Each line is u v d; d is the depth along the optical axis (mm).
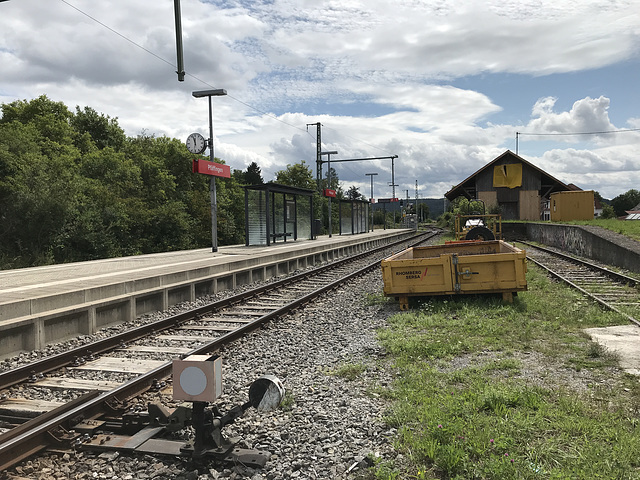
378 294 13836
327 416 5258
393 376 6598
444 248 15461
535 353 7320
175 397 4281
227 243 41625
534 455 4102
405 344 7863
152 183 39969
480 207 35250
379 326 9781
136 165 40469
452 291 11109
